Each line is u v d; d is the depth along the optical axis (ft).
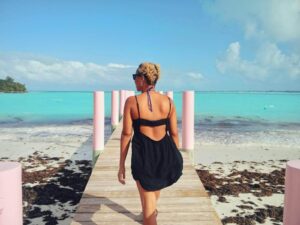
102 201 16.01
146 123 10.06
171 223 13.61
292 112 149.79
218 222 13.75
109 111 151.33
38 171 38.45
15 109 163.02
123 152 10.46
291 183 8.33
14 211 9.19
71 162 43.88
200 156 48.06
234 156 48.44
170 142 10.25
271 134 73.41
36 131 76.43
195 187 17.95
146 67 10.21
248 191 30.37
